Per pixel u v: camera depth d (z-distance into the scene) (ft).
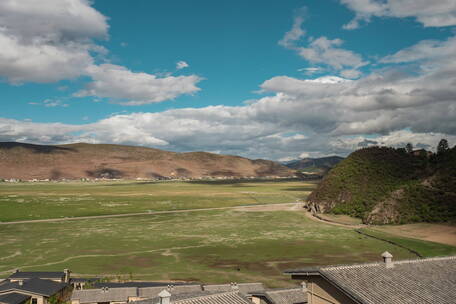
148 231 431.02
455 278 85.30
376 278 83.05
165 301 87.45
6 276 247.29
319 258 296.30
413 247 331.77
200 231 431.43
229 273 251.60
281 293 138.10
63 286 200.13
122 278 238.27
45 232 423.23
